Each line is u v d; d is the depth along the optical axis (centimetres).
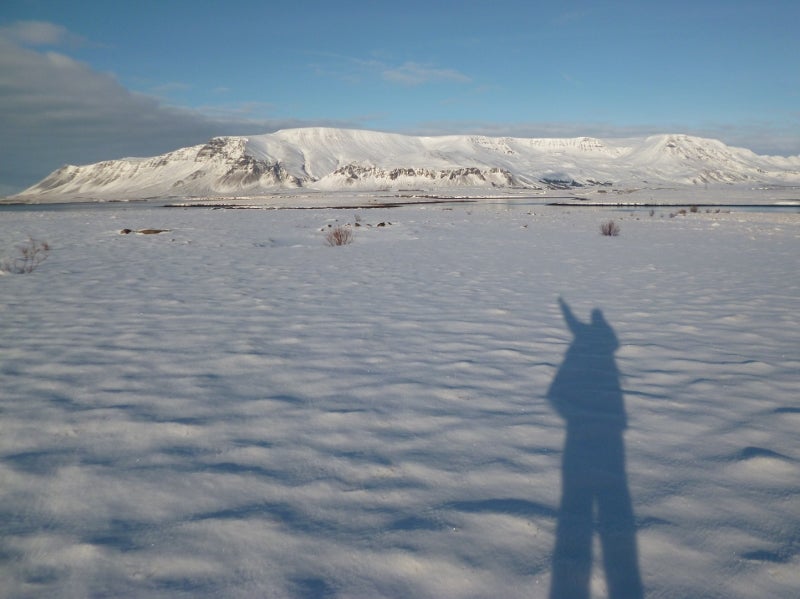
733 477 289
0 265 1195
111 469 302
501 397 414
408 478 291
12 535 240
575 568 216
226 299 824
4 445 332
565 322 659
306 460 313
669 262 1211
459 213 3712
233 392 427
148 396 418
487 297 825
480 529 242
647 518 251
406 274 1072
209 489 280
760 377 454
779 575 211
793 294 824
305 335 606
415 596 201
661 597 200
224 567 217
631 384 441
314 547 230
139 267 1196
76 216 4166
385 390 430
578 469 300
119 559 223
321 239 1895
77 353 535
